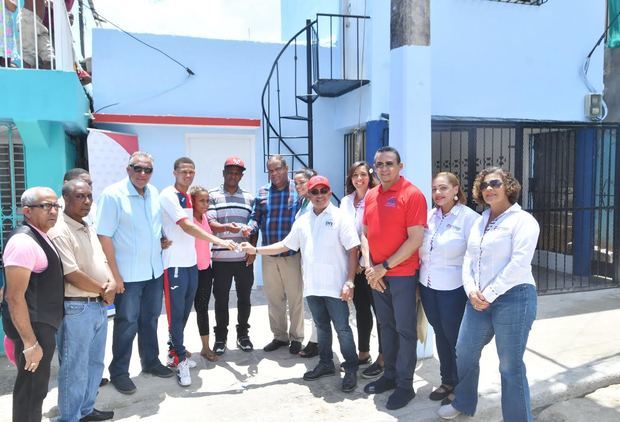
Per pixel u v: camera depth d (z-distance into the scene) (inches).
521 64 274.8
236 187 186.7
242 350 188.4
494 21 268.4
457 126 259.4
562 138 296.5
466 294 132.9
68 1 236.4
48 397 149.0
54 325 116.3
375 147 250.7
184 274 163.6
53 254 115.8
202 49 273.3
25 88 176.2
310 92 259.0
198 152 273.7
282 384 160.4
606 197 285.4
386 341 151.9
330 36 280.5
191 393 154.5
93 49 260.4
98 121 249.1
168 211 160.2
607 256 285.4
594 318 221.6
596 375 161.5
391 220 139.9
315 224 155.7
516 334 119.0
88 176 144.3
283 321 187.8
